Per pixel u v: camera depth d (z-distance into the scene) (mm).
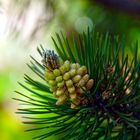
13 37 610
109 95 333
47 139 622
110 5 649
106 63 335
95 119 326
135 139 345
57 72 319
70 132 326
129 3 640
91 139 346
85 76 325
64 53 342
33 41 664
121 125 351
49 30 650
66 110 337
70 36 666
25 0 605
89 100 334
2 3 583
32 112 329
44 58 322
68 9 661
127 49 512
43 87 348
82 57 341
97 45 340
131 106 341
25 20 610
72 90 320
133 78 341
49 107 339
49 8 628
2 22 606
